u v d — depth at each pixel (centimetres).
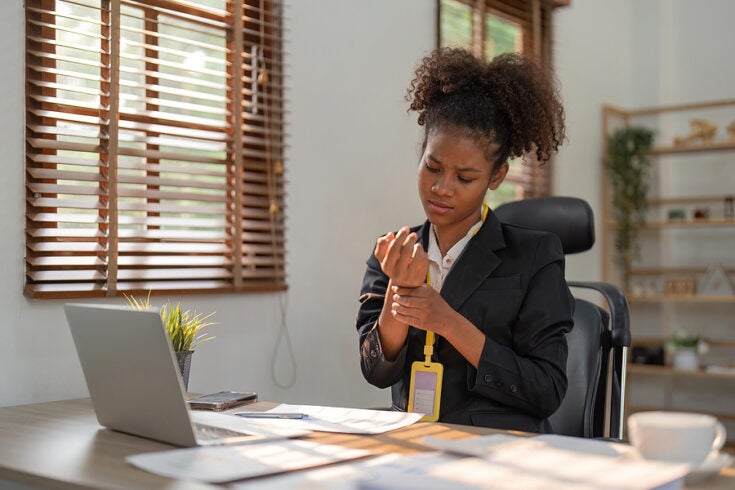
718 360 530
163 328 119
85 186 222
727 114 529
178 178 260
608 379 208
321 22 300
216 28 271
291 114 288
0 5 205
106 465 112
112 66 226
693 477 101
